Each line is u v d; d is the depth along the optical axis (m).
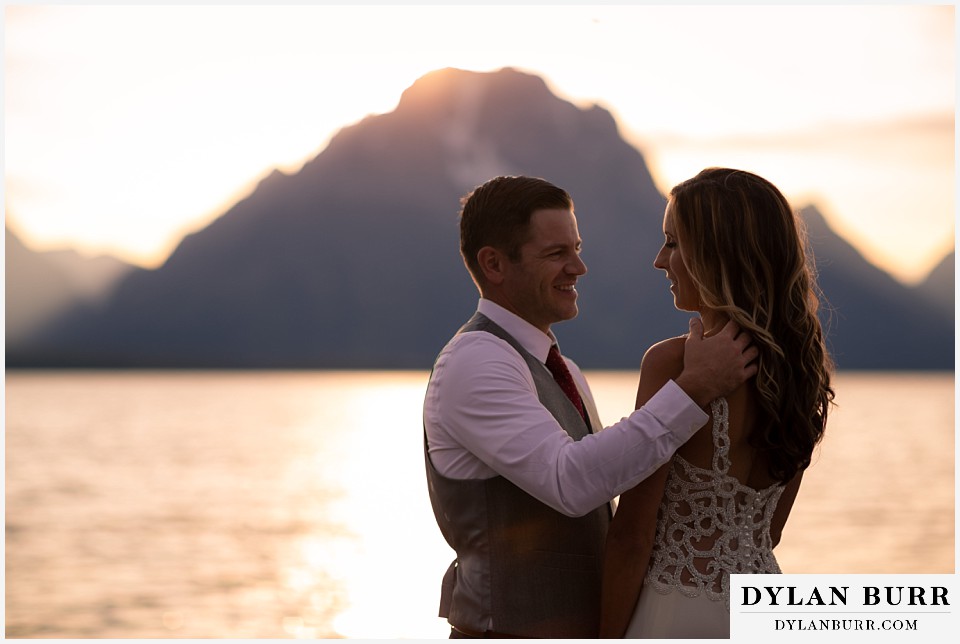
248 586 12.69
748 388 2.14
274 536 17.34
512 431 2.24
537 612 2.32
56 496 23.91
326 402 86.19
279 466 31.28
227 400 87.44
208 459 33.53
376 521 19.12
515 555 2.33
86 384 133.12
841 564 14.08
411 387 131.25
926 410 65.44
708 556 2.13
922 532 17.19
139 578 13.57
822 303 2.26
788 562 14.30
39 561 15.12
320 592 12.10
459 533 2.40
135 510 21.28
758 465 2.17
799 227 2.19
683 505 2.16
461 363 2.35
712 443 2.14
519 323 2.50
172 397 93.50
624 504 2.19
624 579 2.18
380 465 31.77
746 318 2.10
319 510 20.97
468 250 2.57
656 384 2.21
